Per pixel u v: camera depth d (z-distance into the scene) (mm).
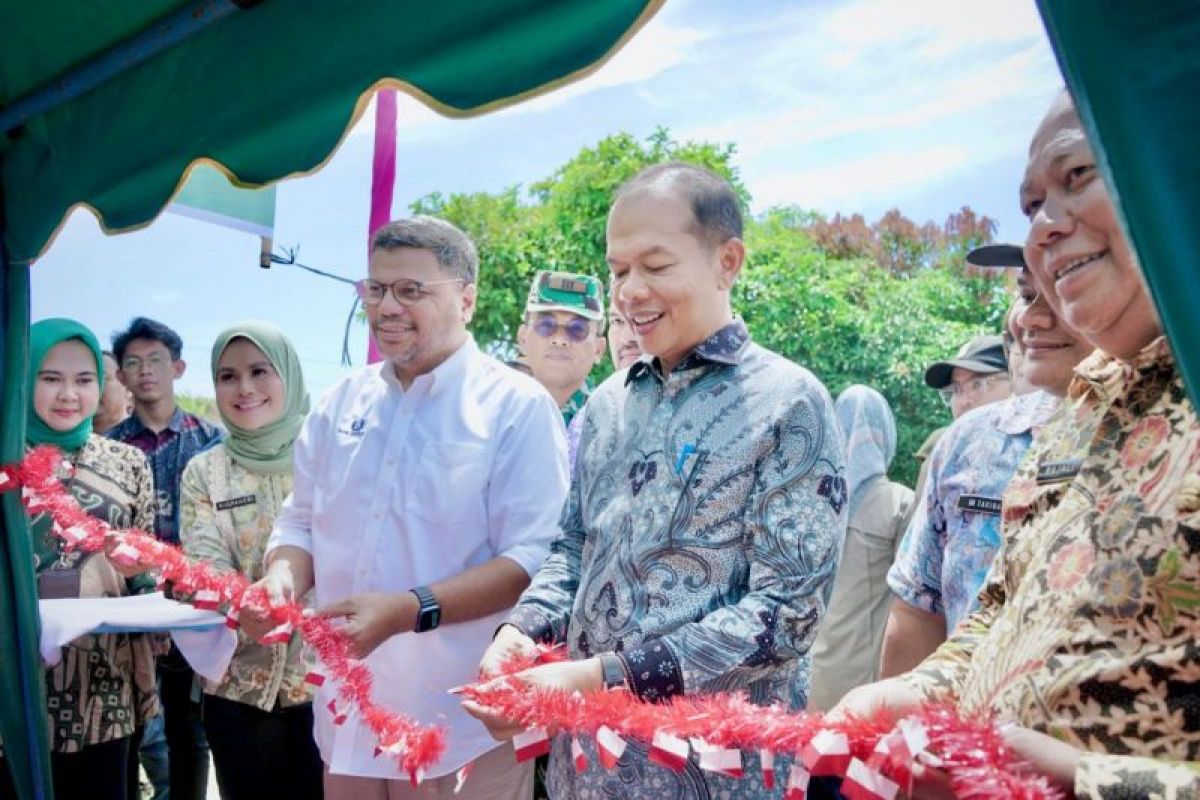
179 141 2223
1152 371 1021
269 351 3051
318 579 2295
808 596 1470
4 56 2559
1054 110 1057
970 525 2031
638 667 1406
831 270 11023
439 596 2020
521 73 1599
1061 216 1020
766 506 1508
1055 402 1984
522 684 1341
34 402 3160
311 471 2398
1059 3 880
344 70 1853
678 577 1540
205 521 3004
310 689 2760
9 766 2775
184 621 2613
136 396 4344
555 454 2268
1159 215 843
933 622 2154
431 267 2242
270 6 2000
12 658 2777
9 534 2756
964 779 851
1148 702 906
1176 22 833
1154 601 918
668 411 1644
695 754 1487
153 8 2172
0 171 2809
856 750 1028
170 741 3629
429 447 2234
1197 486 908
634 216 1593
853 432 3273
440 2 1691
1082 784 839
